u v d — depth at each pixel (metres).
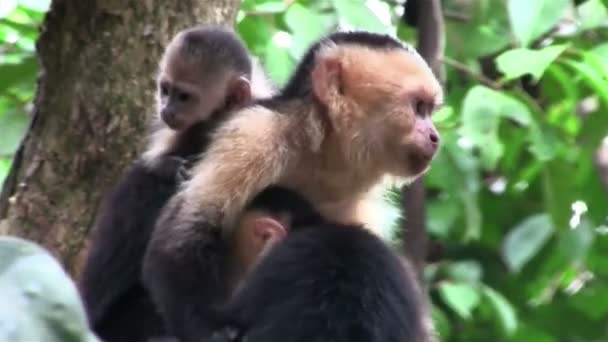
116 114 10.98
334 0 12.77
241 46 11.55
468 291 14.98
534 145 13.69
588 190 15.55
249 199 9.91
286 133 10.23
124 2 11.05
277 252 8.81
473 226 14.68
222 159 9.90
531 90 15.23
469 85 14.59
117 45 11.04
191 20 11.42
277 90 11.67
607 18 14.77
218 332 8.97
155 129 10.94
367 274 8.63
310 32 12.72
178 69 10.95
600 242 17.14
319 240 8.76
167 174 10.28
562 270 17.05
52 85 11.08
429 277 15.52
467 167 14.20
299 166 10.36
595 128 14.32
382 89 10.65
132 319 10.11
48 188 10.98
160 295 9.34
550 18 12.32
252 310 8.73
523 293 17.27
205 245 9.53
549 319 17.22
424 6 12.79
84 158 10.95
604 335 17.27
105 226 10.31
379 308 8.56
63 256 10.91
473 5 14.91
